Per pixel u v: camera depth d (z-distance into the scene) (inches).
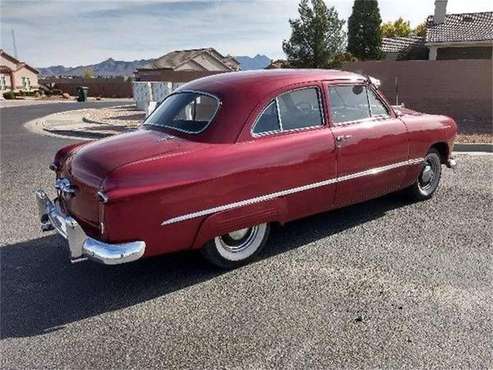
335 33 993.5
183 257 156.7
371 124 172.1
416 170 194.5
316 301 123.6
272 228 179.6
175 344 107.2
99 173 119.3
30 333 113.5
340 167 160.7
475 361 97.0
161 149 128.4
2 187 251.8
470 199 208.5
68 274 146.3
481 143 331.0
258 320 115.6
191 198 125.8
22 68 2143.2
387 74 613.9
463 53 969.5
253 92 143.3
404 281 132.6
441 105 565.0
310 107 156.2
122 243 119.0
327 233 172.7
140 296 131.0
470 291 125.8
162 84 708.0
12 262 155.6
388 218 186.9
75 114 732.0
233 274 142.6
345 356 100.2
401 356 99.4
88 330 114.3
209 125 136.7
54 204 150.2
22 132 512.7
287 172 145.1
